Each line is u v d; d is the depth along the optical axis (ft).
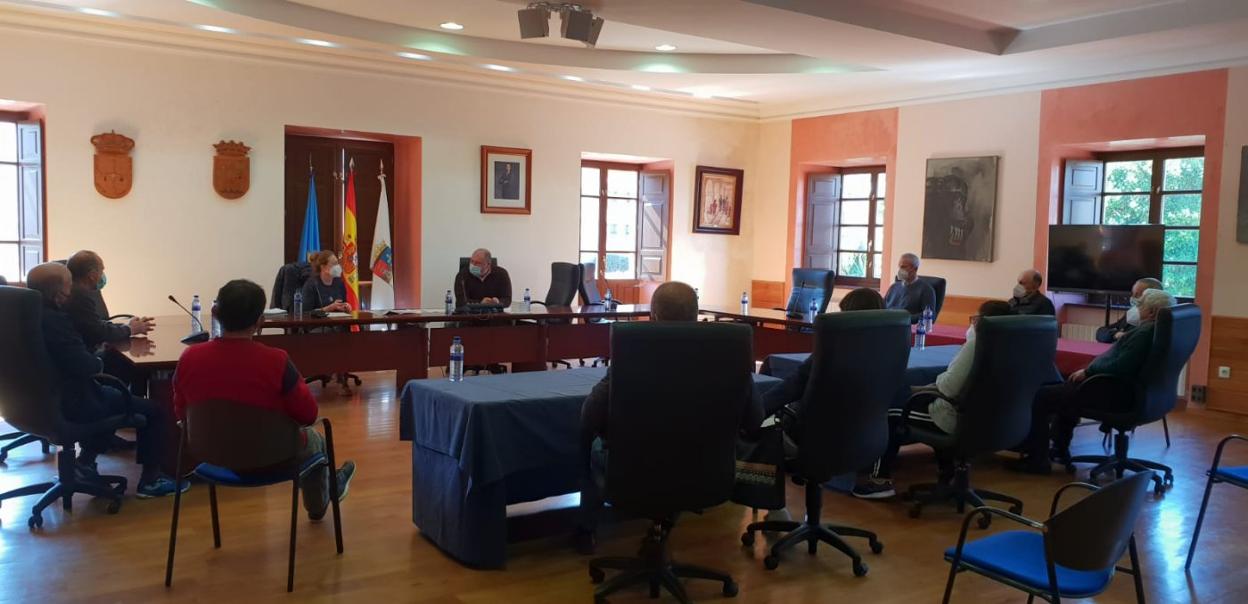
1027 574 8.00
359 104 27.04
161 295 24.59
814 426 10.99
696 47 26.76
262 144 25.64
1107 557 7.72
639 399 9.16
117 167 23.54
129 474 15.28
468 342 23.04
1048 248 25.80
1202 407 23.44
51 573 10.85
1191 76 23.11
